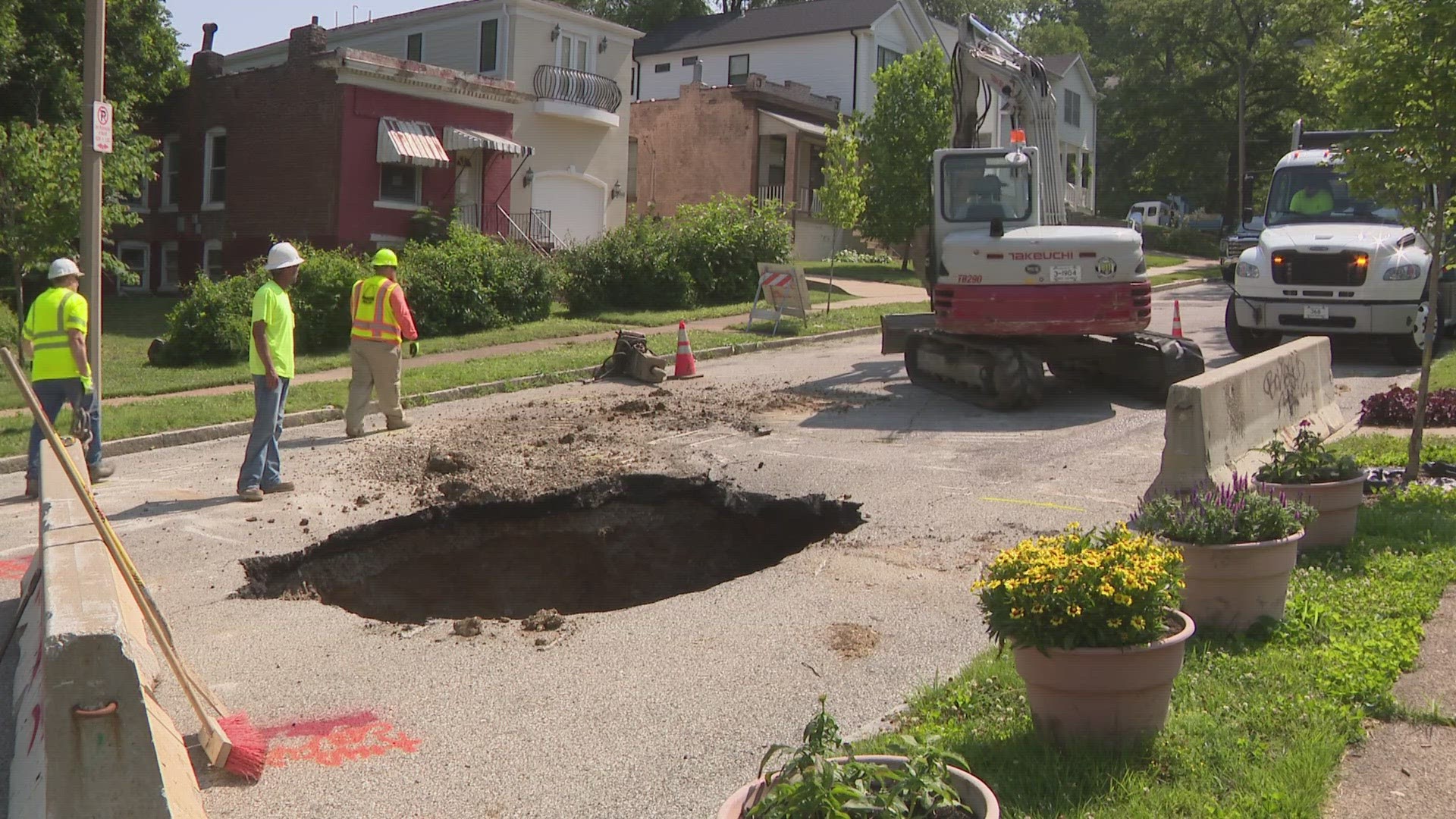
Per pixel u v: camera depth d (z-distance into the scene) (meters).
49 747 3.57
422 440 12.58
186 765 4.59
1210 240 46.09
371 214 27.03
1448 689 5.22
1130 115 53.25
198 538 8.81
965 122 16.58
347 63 25.83
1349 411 12.98
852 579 7.57
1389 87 8.94
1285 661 5.46
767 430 12.88
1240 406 9.02
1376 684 5.14
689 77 44.66
